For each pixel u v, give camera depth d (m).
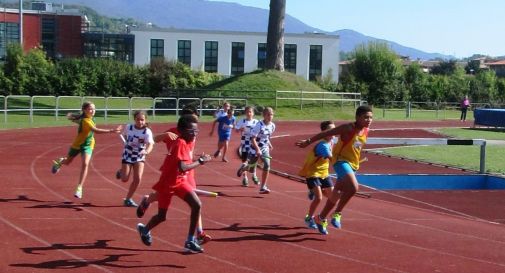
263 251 8.66
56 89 55.38
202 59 82.25
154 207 11.50
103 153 20.70
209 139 27.38
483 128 40.75
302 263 8.12
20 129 28.53
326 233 9.74
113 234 9.32
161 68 60.72
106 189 13.43
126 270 7.55
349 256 8.57
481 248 9.32
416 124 43.62
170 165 8.17
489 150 25.44
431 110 64.12
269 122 13.88
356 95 52.66
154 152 21.31
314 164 10.10
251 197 13.19
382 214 11.93
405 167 19.86
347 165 9.49
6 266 7.53
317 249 8.91
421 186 17.48
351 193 9.45
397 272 7.85
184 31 81.75
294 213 11.55
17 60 54.94
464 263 8.40
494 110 40.09
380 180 17.38
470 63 140.75
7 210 10.80
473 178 17.66
